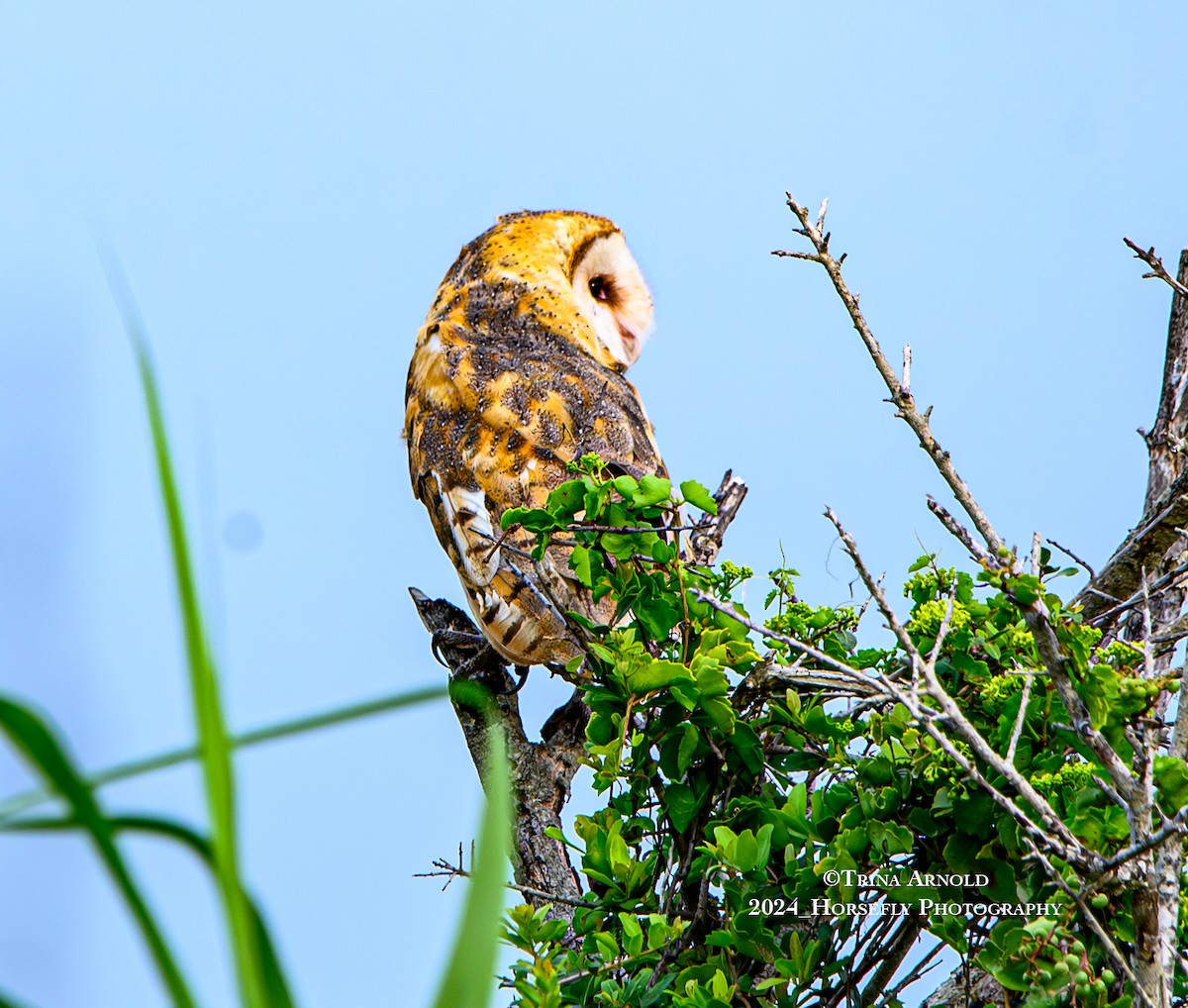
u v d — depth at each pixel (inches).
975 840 208.5
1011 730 205.5
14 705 64.7
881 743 221.6
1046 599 203.0
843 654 242.5
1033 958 183.9
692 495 237.9
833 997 220.5
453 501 395.5
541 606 343.3
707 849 221.1
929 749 208.5
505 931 213.0
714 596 245.3
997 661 219.8
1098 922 187.5
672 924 225.6
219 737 67.4
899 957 220.8
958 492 206.5
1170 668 251.1
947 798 209.2
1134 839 168.7
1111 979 180.2
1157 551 267.9
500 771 78.5
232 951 68.5
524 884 296.0
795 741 234.2
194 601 67.4
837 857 212.1
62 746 65.6
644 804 247.3
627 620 314.0
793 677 233.0
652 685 231.3
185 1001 67.4
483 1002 73.0
